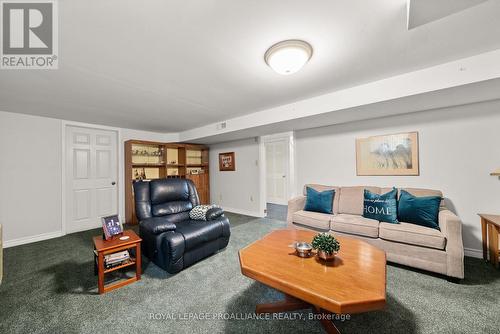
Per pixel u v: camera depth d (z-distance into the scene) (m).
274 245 1.75
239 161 4.88
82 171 3.79
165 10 1.19
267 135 4.29
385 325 1.37
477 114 2.34
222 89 2.38
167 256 2.03
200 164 5.46
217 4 1.16
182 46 1.56
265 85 2.29
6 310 1.55
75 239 3.23
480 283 1.80
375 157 3.00
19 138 3.13
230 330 1.36
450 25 1.35
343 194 2.96
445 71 1.86
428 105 2.40
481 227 2.32
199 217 2.70
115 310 1.55
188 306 1.59
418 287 1.77
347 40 1.51
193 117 3.61
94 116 3.40
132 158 4.38
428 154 2.63
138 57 1.69
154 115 3.42
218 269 2.17
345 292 1.09
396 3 1.17
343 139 3.30
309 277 1.24
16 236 3.06
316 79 2.16
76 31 1.36
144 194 2.61
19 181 3.12
